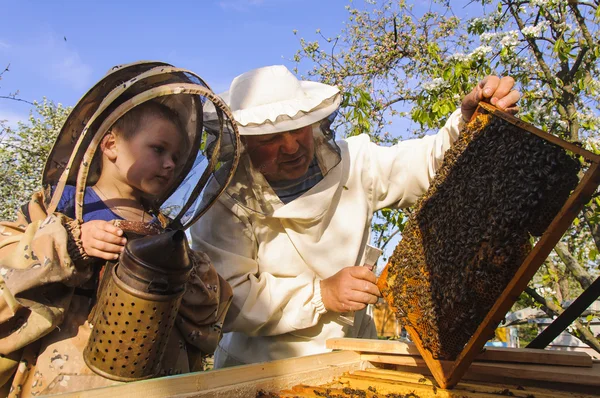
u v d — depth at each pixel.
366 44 8.87
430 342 1.76
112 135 1.85
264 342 2.80
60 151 1.77
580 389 1.75
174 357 1.86
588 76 5.48
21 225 1.79
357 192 2.82
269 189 2.54
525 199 1.45
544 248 1.34
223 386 1.42
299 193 2.60
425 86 5.34
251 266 2.72
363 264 2.90
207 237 2.74
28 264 1.53
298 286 2.64
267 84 2.52
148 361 1.52
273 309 2.58
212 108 2.19
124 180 1.90
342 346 2.19
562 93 5.68
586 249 7.79
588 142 5.23
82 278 1.62
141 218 1.95
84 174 1.66
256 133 2.29
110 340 1.46
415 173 2.81
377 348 2.09
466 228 1.67
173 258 1.42
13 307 1.53
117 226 1.70
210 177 2.20
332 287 2.55
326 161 2.57
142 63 1.80
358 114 6.08
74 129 1.77
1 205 11.90
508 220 1.47
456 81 5.19
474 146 1.81
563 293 7.10
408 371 2.09
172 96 1.92
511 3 5.96
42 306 1.55
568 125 5.51
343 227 2.74
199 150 2.11
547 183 1.45
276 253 2.74
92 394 1.16
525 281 1.41
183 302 1.88
